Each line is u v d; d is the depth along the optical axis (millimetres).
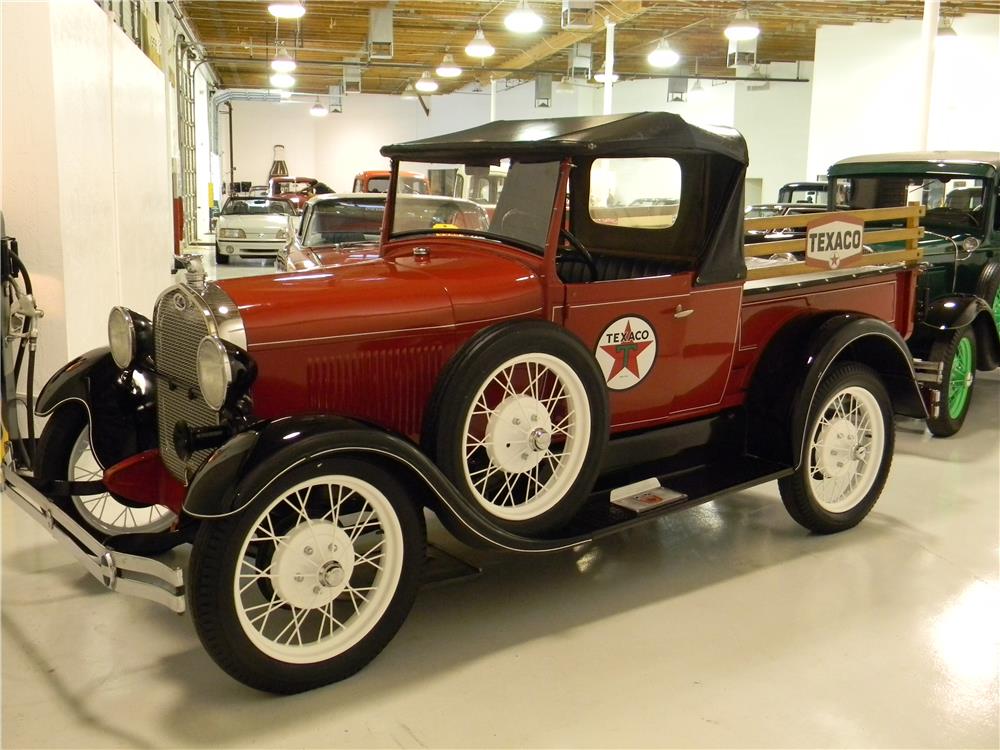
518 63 19781
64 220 4996
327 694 2553
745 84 20984
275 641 2484
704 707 2510
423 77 21406
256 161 29297
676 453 3502
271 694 2543
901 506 4156
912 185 5988
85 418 3229
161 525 3516
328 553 2510
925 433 5414
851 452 3736
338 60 21797
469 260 3150
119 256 6984
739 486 3307
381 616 2627
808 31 16500
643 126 3031
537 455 2902
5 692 2541
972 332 5266
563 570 3449
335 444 2381
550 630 2959
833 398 3602
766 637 2920
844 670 2717
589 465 2959
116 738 2330
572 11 12508
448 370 2695
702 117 22406
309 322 2701
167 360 2939
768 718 2461
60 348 5020
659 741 2350
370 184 13203
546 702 2527
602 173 3674
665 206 3471
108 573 2434
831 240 3916
